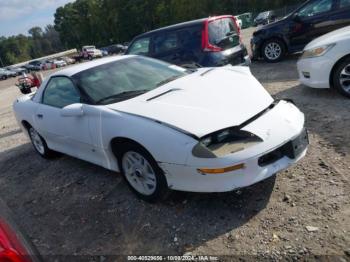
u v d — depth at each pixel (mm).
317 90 6410
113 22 80938
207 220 3232
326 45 5602
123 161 3764
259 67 10062
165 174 3301
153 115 3381
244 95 3596
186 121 3205
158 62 4918
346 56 5473
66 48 102562
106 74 4402
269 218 3082
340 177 3443
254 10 61531
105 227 3500
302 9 9703
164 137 3180
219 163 2982
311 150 4113
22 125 5816
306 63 5910
